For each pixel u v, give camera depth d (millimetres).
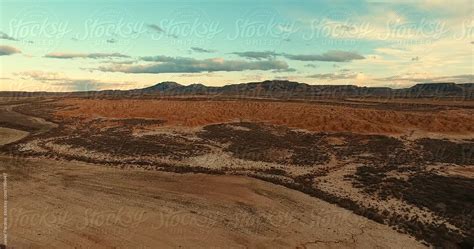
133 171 35000
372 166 35375
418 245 21250
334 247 21141
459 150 40312
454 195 27531
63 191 29781
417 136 46375
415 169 34125
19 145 45562
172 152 40219
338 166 35719
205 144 43469
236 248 21031
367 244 21406
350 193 28719
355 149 41312
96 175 33906
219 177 32781
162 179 32531
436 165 35500
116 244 21516
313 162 36844
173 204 26984
